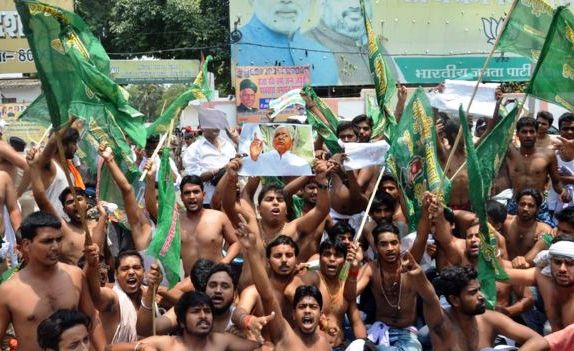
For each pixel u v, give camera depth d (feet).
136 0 104.58
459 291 21.27
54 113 20.29
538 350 21.21
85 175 35.47
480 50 96.22
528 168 33.35
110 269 25.82
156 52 94.02
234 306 22.29
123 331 21.99
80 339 17.39
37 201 24.52
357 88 95.35
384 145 28.99
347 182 29.89
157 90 85.81
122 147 25.53
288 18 89.04
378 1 92.73
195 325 19.57
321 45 90.12
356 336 23.98
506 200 33.63
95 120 24.41
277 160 27.63
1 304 18.74
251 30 88.84
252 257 21.17
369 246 28.04
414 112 28.02
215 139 37.04
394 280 24.52
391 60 94.17
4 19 76.28
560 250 22.27
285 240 23.56
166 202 22.71
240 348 20.26
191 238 26.73
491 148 27.61
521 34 26.89
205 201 34.73
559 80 26.20
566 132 34.45
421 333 24.40
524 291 25.25
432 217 24.68
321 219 26.68
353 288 23.98
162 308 24.62
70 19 20.53
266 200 26.96
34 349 18.75
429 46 95.04
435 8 94.58
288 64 89.81
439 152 31.17
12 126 41.88
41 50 20.04
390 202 27.50
